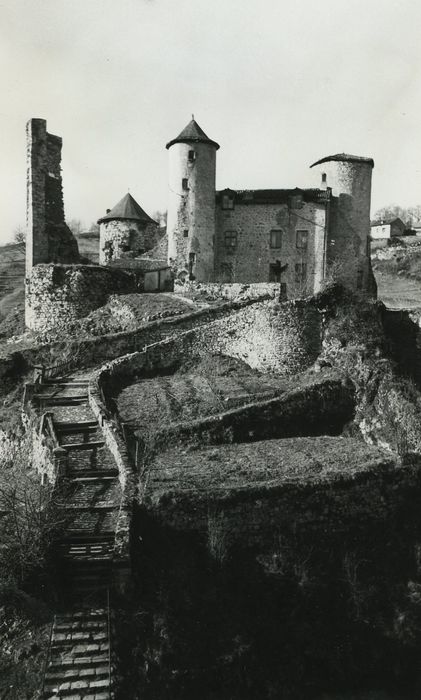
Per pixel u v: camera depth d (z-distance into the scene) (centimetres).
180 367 2452
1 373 2492
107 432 1730
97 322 2980
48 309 3194
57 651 1075
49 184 3419
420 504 1614
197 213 3788
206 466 1602
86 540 1284
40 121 3350
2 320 3884
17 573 1182
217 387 2189
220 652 1195
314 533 1475
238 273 3975
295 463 1634
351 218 4062
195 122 3897
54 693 1007
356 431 2014
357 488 1537
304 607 1334
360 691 1255
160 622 1164
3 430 2208
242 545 1402
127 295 3181
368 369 2123
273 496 1441
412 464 1653
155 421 1902
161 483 1464
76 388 2206
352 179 4047
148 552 1304
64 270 3172
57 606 1155
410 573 1474
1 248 7825
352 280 4038
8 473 1833
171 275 3788
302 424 2011
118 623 1127
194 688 1139
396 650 1321
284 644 1267
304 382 2230
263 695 1188
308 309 2381
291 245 3950
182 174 3778
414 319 2605
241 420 1911
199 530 1374
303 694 1223
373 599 1391
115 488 1495
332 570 1427
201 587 1287
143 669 1093
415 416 1862
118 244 4572
